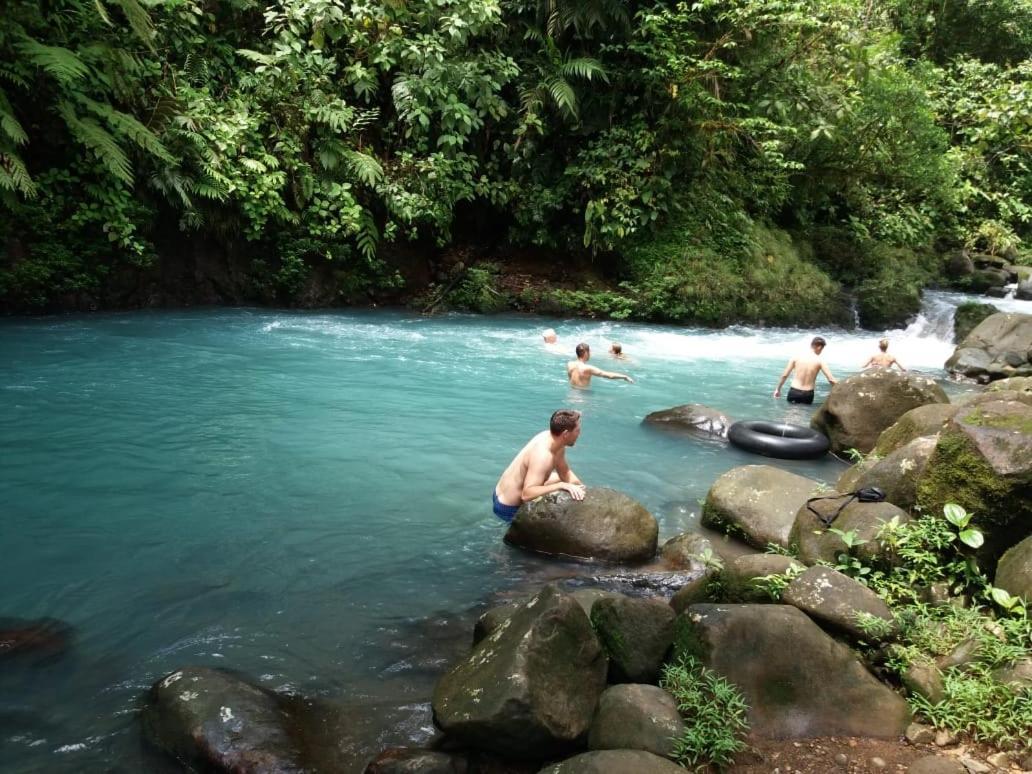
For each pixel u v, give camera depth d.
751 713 2.97
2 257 10.95
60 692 3.19
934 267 19.19
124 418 7.07
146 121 11.93
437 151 15.20
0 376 8.24
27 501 5.16
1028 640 3.20
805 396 9.39
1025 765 2.66
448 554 4.79
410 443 6.91
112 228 11.77
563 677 2.93
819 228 19.11
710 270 15.67
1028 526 3.57
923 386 7.40
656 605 3.40
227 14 13.94
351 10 13.82
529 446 5.28
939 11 23.66
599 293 15.69
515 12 15.40
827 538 4.12
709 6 14.86
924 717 2.97
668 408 8.57
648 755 2.60
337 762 2.85
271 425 7.17
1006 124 20.30
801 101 16.53
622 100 16.05
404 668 3.51
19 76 10.16
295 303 14.12
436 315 14.62
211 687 3.04
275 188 12.98
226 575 4.32
